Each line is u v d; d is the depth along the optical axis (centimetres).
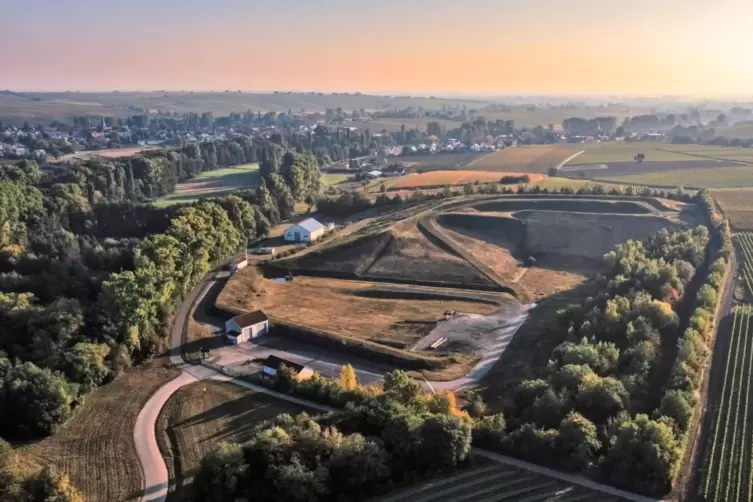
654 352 7750
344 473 5344
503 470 5569
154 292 9075
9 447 6144
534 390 6838
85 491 5709
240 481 5341
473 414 6875
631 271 10625
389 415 5950
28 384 6794
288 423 6191
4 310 8612
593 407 6350
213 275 12075
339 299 11394
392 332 9781
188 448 6412
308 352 9119
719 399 6656
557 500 5019
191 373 8288
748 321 8562
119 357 8119
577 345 7825
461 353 8988
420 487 5325
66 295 10050
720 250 11725
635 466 5303
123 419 7031
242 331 9406
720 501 4984
